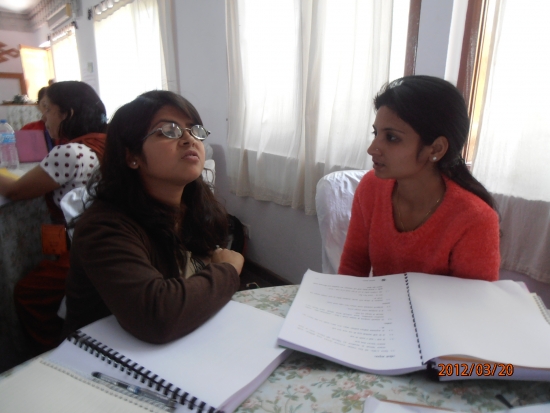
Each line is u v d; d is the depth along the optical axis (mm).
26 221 1581
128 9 3406
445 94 663
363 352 544
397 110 671
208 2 2443
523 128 1168
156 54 3121
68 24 4828
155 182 782
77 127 1453
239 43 2143
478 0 1249
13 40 6570
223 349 557
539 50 1110
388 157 706
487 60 1260
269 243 2373
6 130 1816
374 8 1440
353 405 464
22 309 1429
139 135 716
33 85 6223
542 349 496
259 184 2205
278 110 2016
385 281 706
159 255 776
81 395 454
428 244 791
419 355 513
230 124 2326
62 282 1396
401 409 444
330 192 1271
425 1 1354
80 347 554
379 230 879
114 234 664
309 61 1687
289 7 1839
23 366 522
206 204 948
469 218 729
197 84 2758
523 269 1227
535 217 1178
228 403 459
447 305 599
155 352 548
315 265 2055
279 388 496
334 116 1671
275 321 632
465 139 712
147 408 439
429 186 795
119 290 591
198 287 638
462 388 494
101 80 4254
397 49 1533
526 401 473
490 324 547
